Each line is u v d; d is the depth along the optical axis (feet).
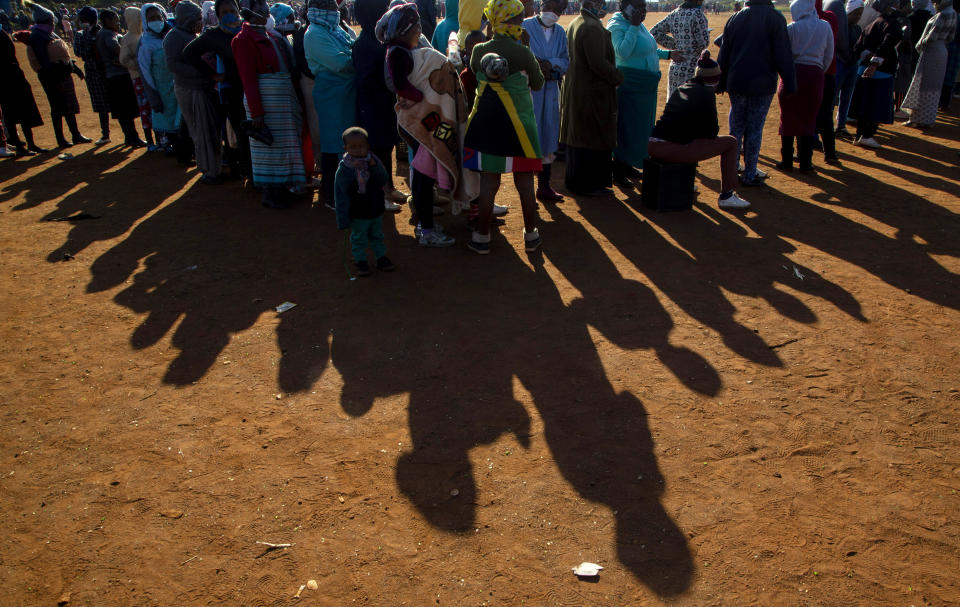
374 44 18.92
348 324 14.75
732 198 21.66
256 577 8.44
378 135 20.12
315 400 12.04
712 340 13.74
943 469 10.02
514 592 8.11
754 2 21.61
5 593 8.26
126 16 28.91
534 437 10.89
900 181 24.17
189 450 10.78
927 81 31.01
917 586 8.07
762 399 11.75
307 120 23.29
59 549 8.92
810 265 17.26
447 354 13.46
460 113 17.81
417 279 17.02
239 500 9.71
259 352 13.69
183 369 13.11
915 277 16.44
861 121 28.76
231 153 26.30
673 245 18.85
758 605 7.86
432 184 18.34
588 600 7.97
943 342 13.48
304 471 10.27
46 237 20.21
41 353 13.74
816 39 23.03
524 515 9.30
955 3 34.27
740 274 16.84
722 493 9.61
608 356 13.21
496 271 17.40
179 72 23.71
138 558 8.76
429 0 25.86
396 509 9.47
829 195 22.84
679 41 24.18
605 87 21.39
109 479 10.18
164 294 16.33
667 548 8.70
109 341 14.17
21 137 34.65
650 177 21.58
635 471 10.07
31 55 30.30
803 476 9.93
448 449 10.67
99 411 11.82
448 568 8.48
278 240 19.79
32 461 10.59
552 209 22.20
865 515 9.18
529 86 16.67
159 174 27.20
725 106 38.14
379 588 8.23
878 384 12.12
